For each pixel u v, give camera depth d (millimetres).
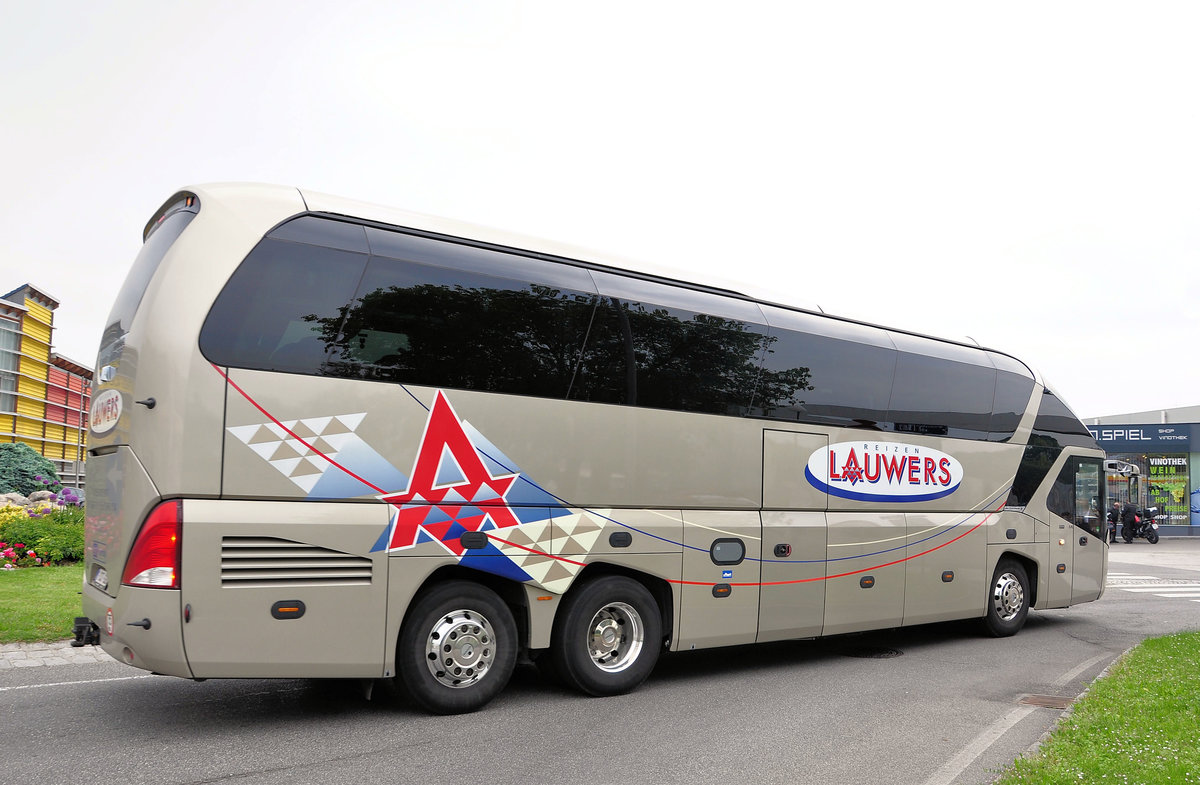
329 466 6250
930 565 10633
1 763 5359
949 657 10156
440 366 6812
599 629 7695
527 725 6621
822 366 9633
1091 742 5922
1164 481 39062
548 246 7824
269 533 5961
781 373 9211
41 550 14039
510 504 7078
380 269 6598
